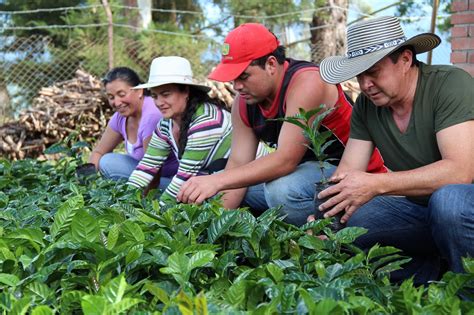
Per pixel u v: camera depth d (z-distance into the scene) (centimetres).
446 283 224
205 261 216
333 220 304
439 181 304
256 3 1695
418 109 322
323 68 328
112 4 1513
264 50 369
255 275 226
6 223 293
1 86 1429
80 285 231
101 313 181
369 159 353
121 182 427
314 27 1538
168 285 218
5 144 978
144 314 189
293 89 375
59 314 217
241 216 273
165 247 247
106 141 566
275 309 189
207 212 282
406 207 355
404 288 208
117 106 518
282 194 383
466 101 309
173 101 429
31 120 982
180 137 434
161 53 1559
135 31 1584
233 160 414
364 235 363
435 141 323
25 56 1494
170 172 507
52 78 1516
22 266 237
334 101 382
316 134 303
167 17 1852
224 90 977
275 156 373
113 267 230
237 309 203
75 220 241
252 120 405
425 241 360
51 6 1681
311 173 387
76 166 455
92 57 1477
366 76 314
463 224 292
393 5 1631
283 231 285
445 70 320
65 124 983
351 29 319
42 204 333
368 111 343
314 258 252
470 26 690
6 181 411
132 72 515
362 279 224
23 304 194
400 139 332
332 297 198
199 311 170
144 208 334
